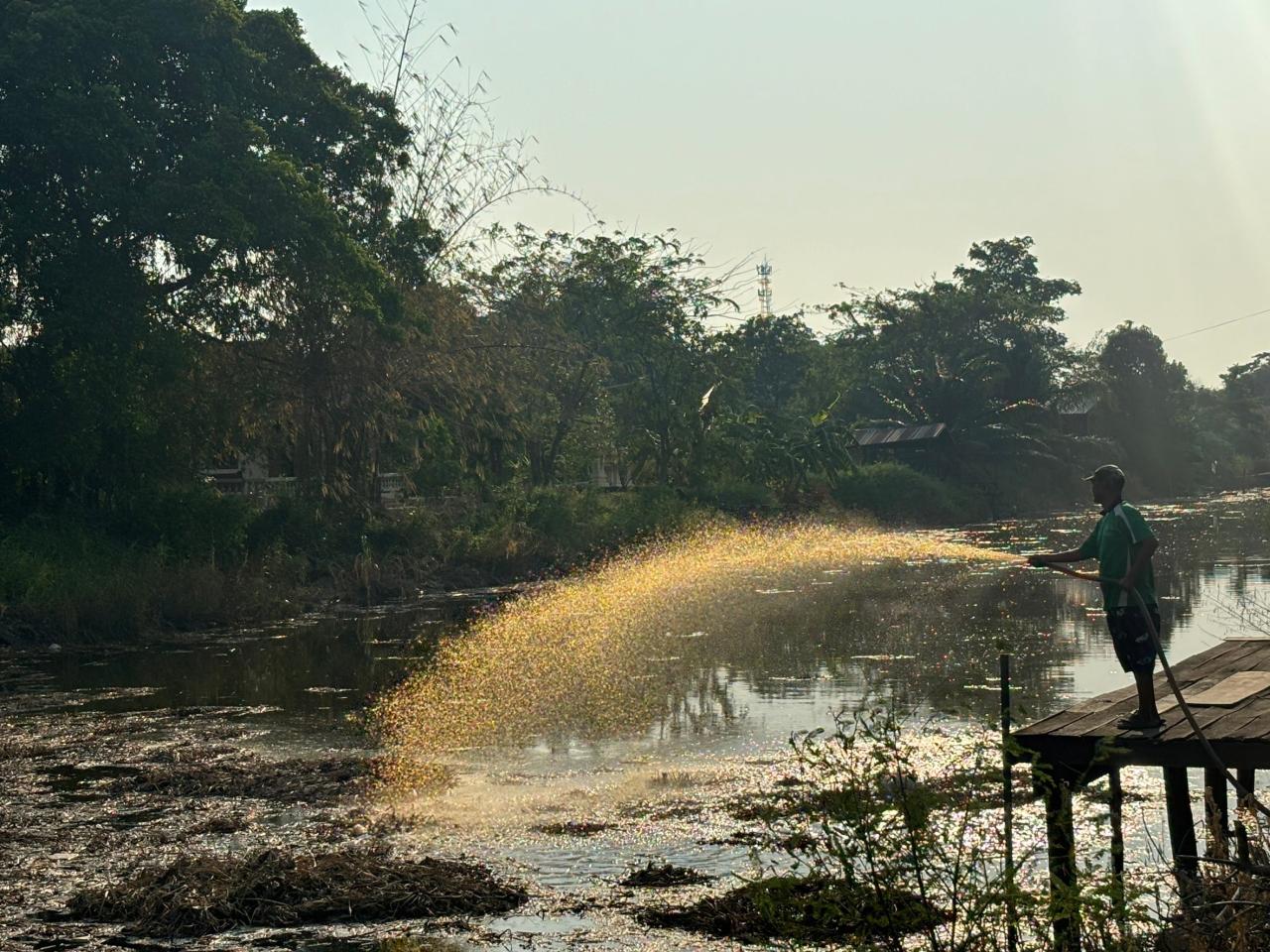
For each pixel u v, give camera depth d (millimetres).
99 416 31625
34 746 15844
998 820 8844
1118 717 8531
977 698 17094
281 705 18531
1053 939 7062
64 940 9062
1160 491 96188
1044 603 29688
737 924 8758
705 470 56469
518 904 9531
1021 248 105250
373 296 35406
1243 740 7570
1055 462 79438
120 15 31625
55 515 32031
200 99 33156
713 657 21688
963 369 78000
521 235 54500
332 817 12188
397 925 9195
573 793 12773
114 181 30641
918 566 41594
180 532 32469
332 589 34750
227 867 10219
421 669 21375
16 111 30078
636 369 58312
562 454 54656
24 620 26469
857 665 20391
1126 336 101188
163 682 20906
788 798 7602
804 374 88625
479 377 42594
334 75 38562
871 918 6773
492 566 40281
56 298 31359
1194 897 7492
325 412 38438
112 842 11477
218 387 36375
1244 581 31875
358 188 38938
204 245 33062
